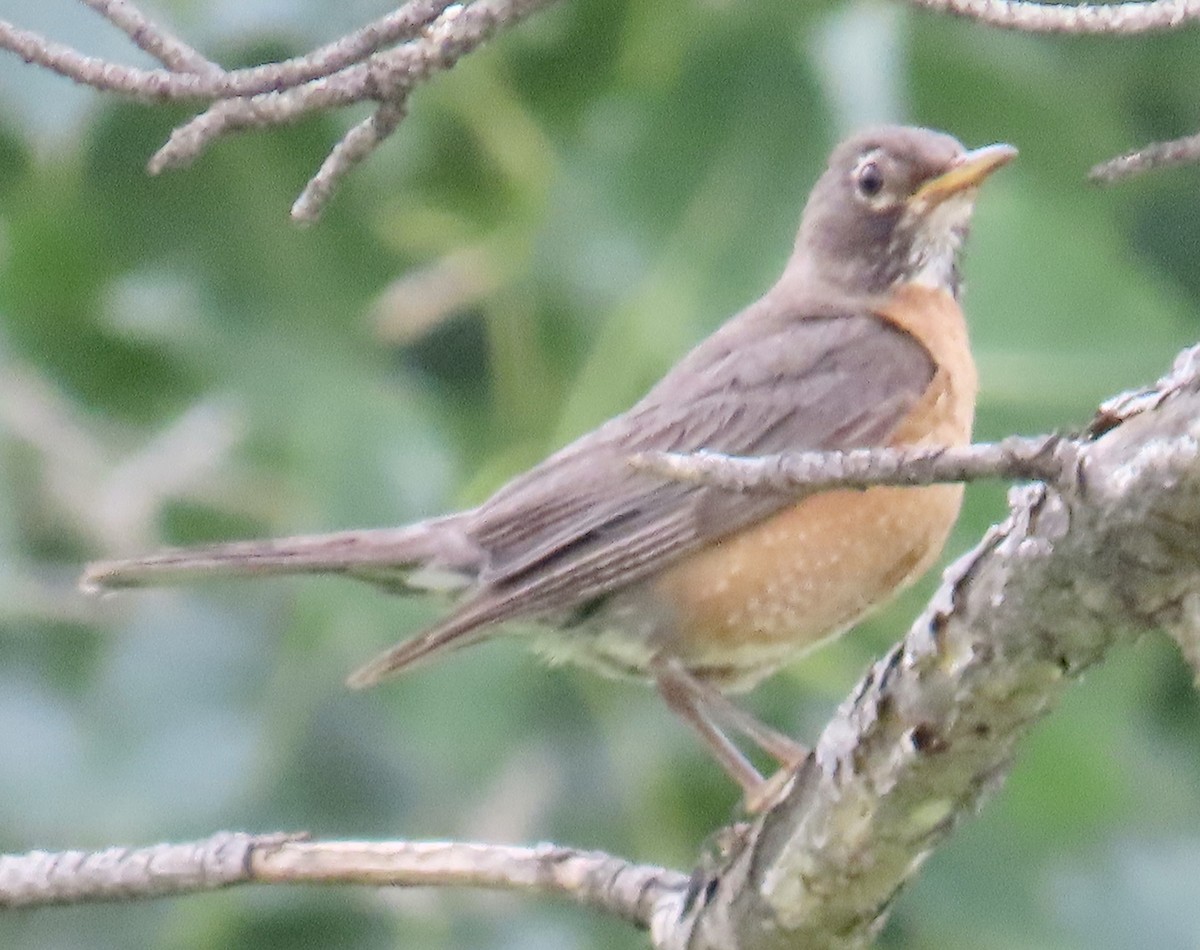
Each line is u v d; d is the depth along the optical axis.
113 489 11.36
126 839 10.41
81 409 11.43
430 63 6.17
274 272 11.03
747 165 10.77
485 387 11.61
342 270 11.03
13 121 10.12
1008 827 10.51
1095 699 10.44
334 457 10.47
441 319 11.20
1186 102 12.29
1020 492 6.09
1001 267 10.56
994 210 10.64
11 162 11.11
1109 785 10.39
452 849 7.50
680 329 10.59
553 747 10.78
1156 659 11.02
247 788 10.48
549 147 11.16
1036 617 6.05
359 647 10.38
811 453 5.86
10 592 10.96
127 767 10.50
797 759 8.70
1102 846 10.91
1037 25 6.46
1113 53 12.00
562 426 10.46
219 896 10.41
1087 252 10.62
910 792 6.57
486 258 11.00
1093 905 10.79
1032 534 5.95
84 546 11.32
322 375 10.77
